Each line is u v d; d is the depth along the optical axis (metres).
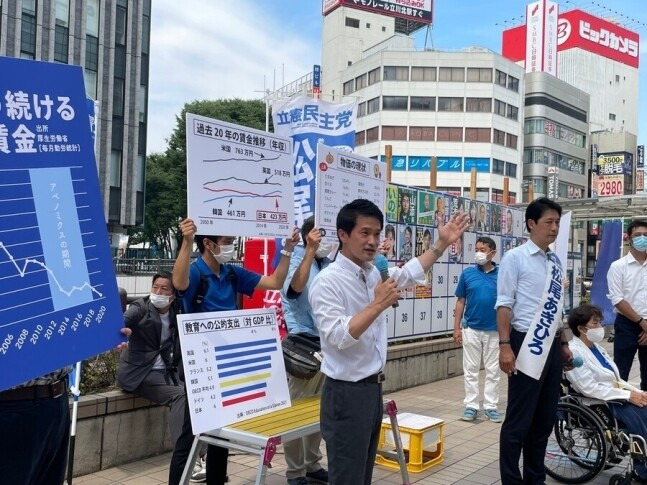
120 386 4.66
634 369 9.19
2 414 2.47
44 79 2.58
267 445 3.16
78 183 2.67
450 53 49.12
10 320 2.34
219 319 3.59
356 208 2.97
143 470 4.58
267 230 3.74
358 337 2.77
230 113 40.75
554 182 48.84
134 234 42.66
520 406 4.04
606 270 9.98
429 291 8.88
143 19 32.97
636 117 79.19
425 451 5.17
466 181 48.69
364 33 61.66
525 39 70.62
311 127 6.62
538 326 3.97
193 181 3.34
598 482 4.67
